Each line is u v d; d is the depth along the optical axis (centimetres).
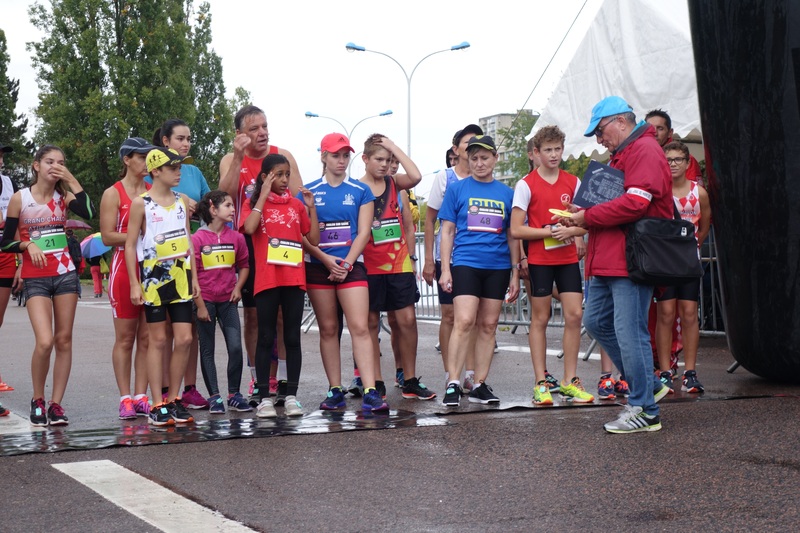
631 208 509
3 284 667
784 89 635
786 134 639
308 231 619
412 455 472
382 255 674
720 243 693
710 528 342
